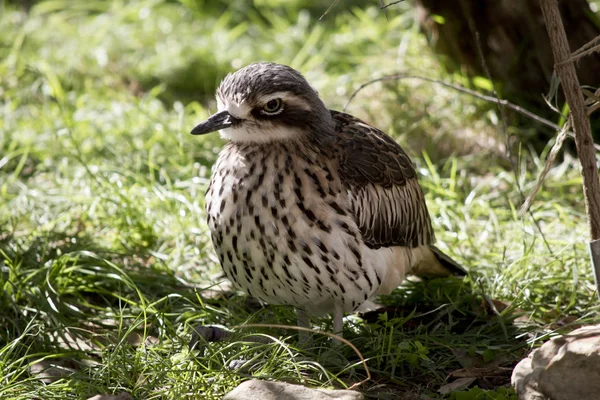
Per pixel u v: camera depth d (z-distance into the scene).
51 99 16.50
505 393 8.26
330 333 8.88
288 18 20.34
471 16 14.33
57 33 19.27
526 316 10.08
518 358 9.23
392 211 9.47
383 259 9.24
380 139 9.77
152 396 8.34
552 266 10.89
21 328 9.91
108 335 9.65
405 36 16.48
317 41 18.73
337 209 8.79
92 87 17.25
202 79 17.62
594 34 13.70
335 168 8.93
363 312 10.30
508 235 11.85
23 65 16.98
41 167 13.90
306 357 9.11
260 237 8.77
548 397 7.86
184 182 13.00
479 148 14.30
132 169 13.82
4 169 14.17
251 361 8.62
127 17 20.17
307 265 8.79
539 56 14.02
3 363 8.62
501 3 14.01
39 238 11.52
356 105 15.38
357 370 9.16
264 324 9.09
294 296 9.12
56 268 10.58
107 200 12.23
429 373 9.06
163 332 9.30
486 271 10.98
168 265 11.51
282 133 8.79
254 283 9.15
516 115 14.27
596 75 13.64
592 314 10.00
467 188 13.29
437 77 15.18
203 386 8.42
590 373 7.75
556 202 12.59
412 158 13.85
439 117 14.48
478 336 9.55
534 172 13.68
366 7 20.30
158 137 14.45
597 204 8.12
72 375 8.66
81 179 13.33
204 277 11.23
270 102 8.73
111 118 15.34
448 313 9.82
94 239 11.91
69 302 10.62
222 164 9.00
